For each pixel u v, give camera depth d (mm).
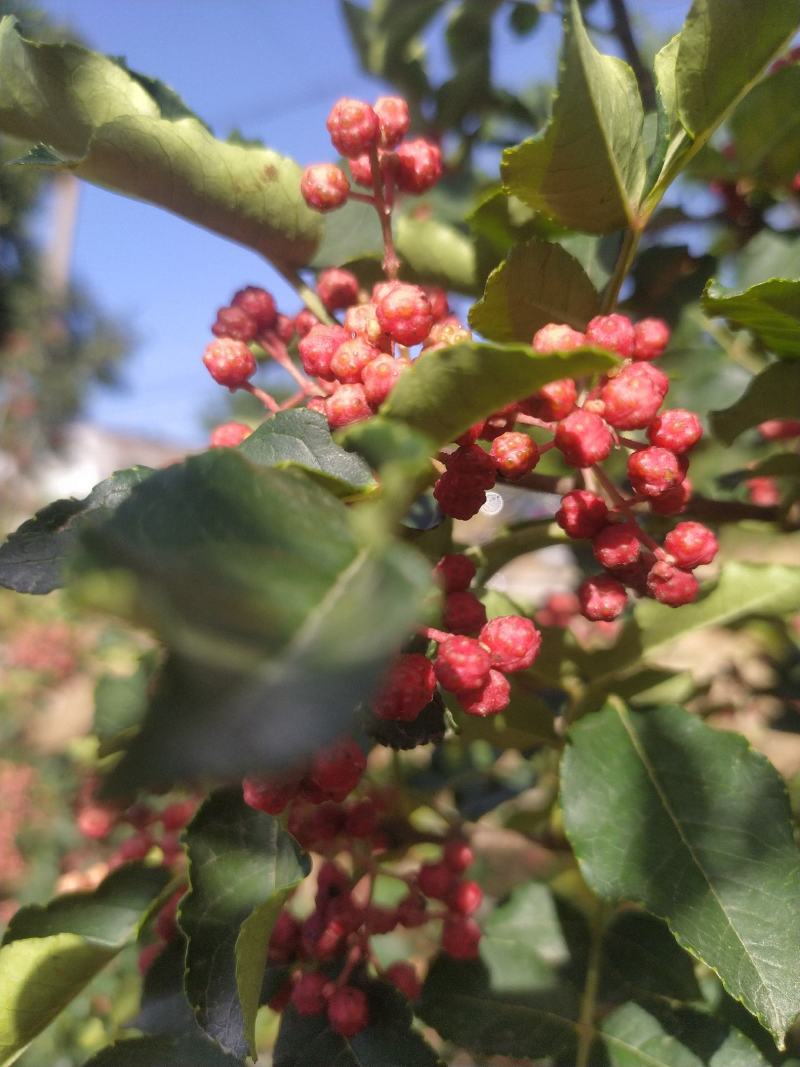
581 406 86
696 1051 94
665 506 88
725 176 137
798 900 81
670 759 91
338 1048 96
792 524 124
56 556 74
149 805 135
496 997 102
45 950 97
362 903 112
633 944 104
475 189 173
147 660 129
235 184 103
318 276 116
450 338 80
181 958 102
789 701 164
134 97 104
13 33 100
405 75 182
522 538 108
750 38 84
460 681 75
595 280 120
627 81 86
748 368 136
